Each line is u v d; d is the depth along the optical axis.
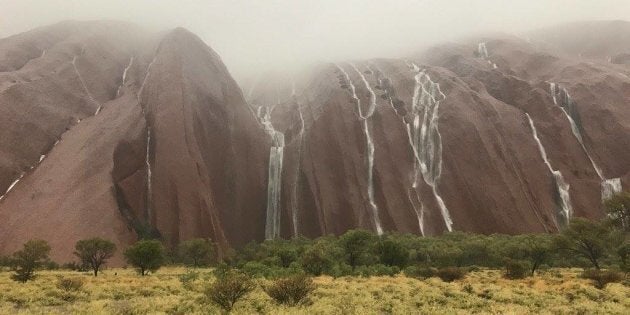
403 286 31.02
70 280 27.70
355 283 33.41
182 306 20.66
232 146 119.19
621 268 46.53
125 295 26.39
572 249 52.19
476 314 20.75
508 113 125.44
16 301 23.42
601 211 105.06
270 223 117.75
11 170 92.38
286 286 22.05
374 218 110.19
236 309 20.12
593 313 21.50
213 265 74.25
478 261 64.50
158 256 48.16
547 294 28.66
